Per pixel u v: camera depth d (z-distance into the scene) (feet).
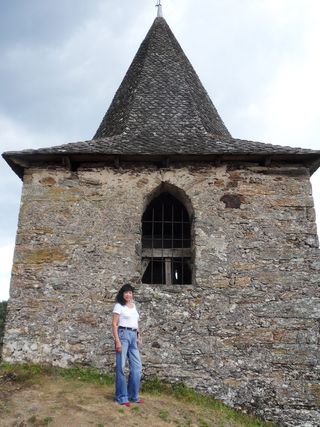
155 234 32.58
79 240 28.89
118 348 21.49
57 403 21.26
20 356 26.32
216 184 30.35
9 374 24.70
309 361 26.43
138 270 28.32
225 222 29.43
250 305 27.48
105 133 36.88
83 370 25.84
